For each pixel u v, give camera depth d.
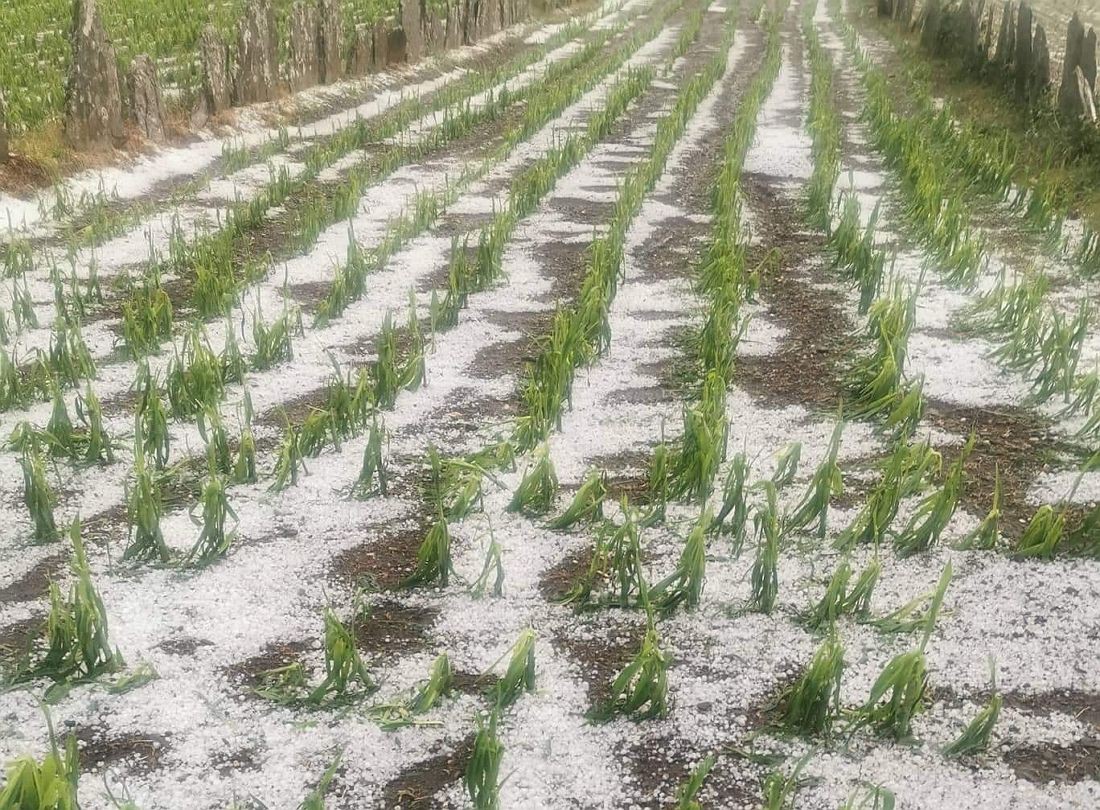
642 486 4.02
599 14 23.12
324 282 6.55
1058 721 2.77
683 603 3.30
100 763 2.65
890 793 2.38
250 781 2.60
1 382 4.63
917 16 18.83
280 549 3.60
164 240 7.41
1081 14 18.02
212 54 10.52
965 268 6.22
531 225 7.83
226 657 3.05
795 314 5.92
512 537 3.68
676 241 7.37
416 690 2.92
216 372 4.70
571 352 4.70
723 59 16.00
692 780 2.38
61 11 14.74
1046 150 8.92
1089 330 5.50
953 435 4.37
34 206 7.83
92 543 3.63
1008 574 3.38
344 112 12.33
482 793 2.45
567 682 2.96
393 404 4.71
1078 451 4.21
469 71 15.65
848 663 3.00
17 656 3.05
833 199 8.30
